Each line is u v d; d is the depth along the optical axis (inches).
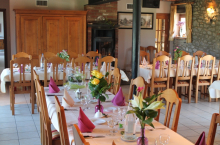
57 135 102.7
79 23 293.3
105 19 309.0
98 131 80.2
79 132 52.2
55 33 288.8
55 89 131.2
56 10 283.6
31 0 293.0
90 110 103.0
